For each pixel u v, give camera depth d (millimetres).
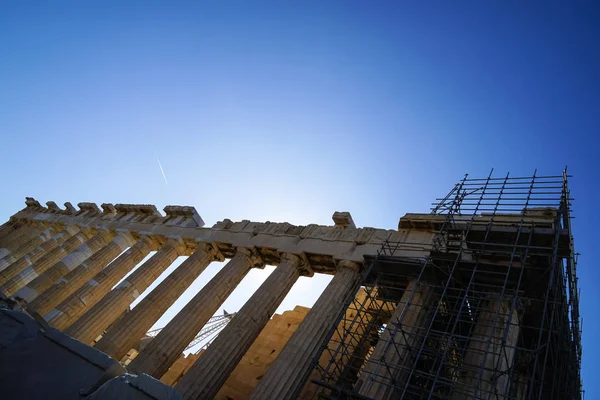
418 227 25781
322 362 28125
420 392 20938
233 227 34281
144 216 41406
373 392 18266
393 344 19703
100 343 25297
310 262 28984
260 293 26297
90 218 45250
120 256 35844
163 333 25016
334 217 29750
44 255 40531
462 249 20938
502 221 22266
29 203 52844
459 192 22906
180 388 21266
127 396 7320
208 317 27344
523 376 19250
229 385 30750
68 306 30109
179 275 30938
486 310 19875
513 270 19531
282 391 19703
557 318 18984
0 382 7578
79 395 7551
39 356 8109
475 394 14977
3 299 9461
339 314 22844
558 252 18438
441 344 20266
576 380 22781
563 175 21156
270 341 33812
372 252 25812
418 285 21203
